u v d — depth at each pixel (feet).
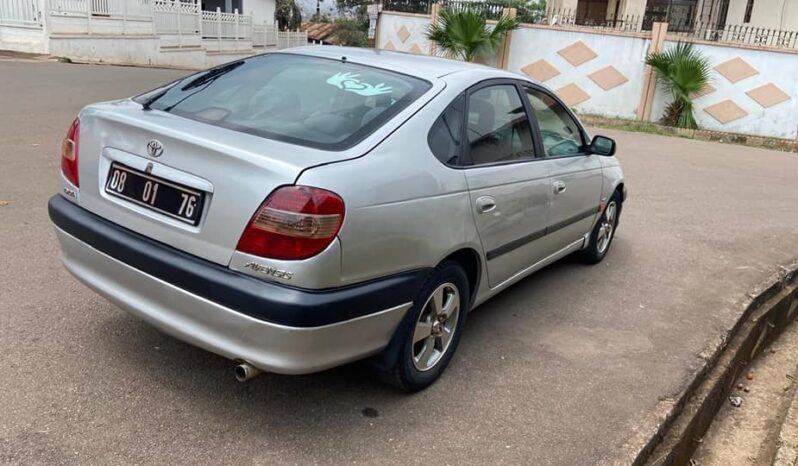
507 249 12.74
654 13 84.79
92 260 10.17
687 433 11.71
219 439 9.39
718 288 17.79
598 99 58.95
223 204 8.77
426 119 10.60
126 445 9.04
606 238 19.19
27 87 41.04
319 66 12.05
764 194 31.27
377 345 9.86
